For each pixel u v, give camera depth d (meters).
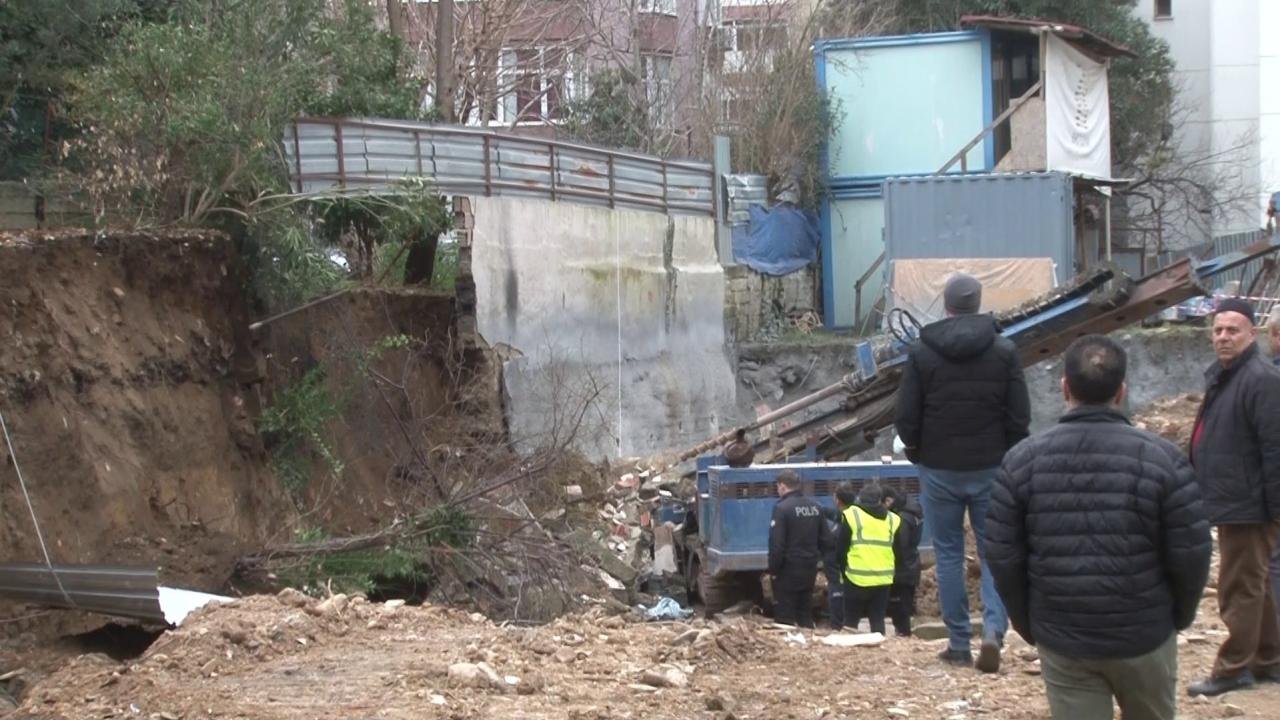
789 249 30.31
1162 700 5.29
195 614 9.48
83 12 15.95
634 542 17.78
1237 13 40.22
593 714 7.37
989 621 8.41
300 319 16.16
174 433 13.18
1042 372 24.78
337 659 8.59
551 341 20.12
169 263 13.85
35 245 12.30
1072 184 27.56
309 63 16.03
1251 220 39.16
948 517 8.55
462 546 14.16
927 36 30.61
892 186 27.02
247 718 7.32
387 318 17.84
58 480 11.45
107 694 7.96
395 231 17.06
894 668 8.67
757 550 15.21
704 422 24.56
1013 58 30.83
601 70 33.06
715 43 33.31
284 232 15.09
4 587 10.25
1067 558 5.16
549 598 14.20
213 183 14.61
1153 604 5.14
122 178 13.98
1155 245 37.75
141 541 12.09
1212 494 7.53
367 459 16.34
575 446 18.97
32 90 16.20
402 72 19.75
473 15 29.45
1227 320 7.50
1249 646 7.71
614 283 21.98
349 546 13.52
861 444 16.61
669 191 24.36
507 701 7.65
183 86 14.44
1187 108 38.75
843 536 12.98
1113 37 35.75
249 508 14.09
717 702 7.62
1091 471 5.17
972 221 26.70
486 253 18.78
